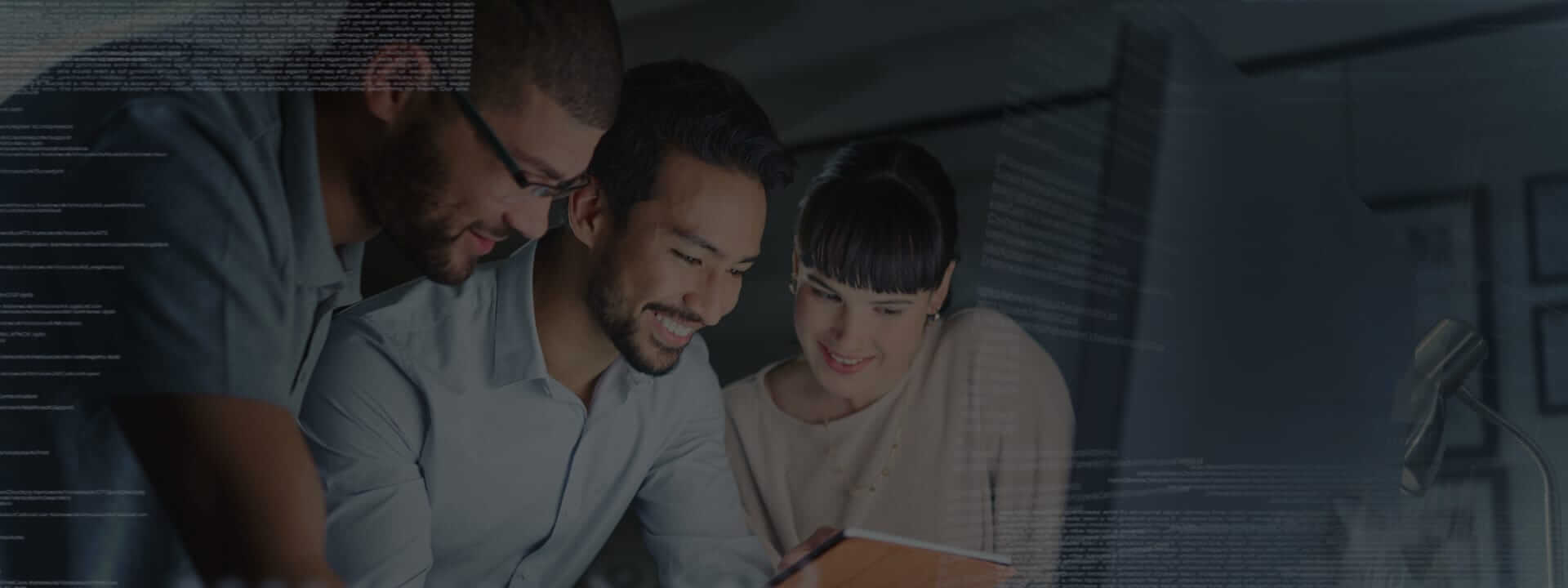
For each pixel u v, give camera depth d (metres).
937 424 1.69
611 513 1.71
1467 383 1.62
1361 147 1.66
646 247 1.66
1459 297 1.63
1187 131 1.16
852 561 1.29
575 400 1.65
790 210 1.71
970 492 1.50
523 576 1.68
